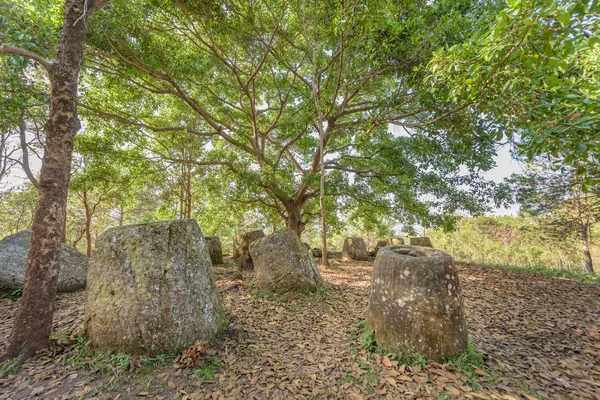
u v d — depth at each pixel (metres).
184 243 3.06
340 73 6.66
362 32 5.18
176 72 7.07
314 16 6.45
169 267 2.86
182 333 2.73
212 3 5.97
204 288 3.10
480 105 3.37
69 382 2.28
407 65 5.33
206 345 2.70
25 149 9.34
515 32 2.04
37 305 2.69
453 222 9.11
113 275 2.85
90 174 8.77
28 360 2.53
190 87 8.59
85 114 7.90
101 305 2.78
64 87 2.89
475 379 2.34
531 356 2.89
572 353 2.98
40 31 3.95
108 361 2.49
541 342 3.27
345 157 10.26
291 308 4.27
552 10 1.65
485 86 2.74
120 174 10.88
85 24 3.11
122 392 2.18
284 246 5.20
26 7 5.49
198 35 7.13
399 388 2.27
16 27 3.38
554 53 1.96
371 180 10.66
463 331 2.69
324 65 8.56
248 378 2.44
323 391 2.27
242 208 12.45
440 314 2.60
